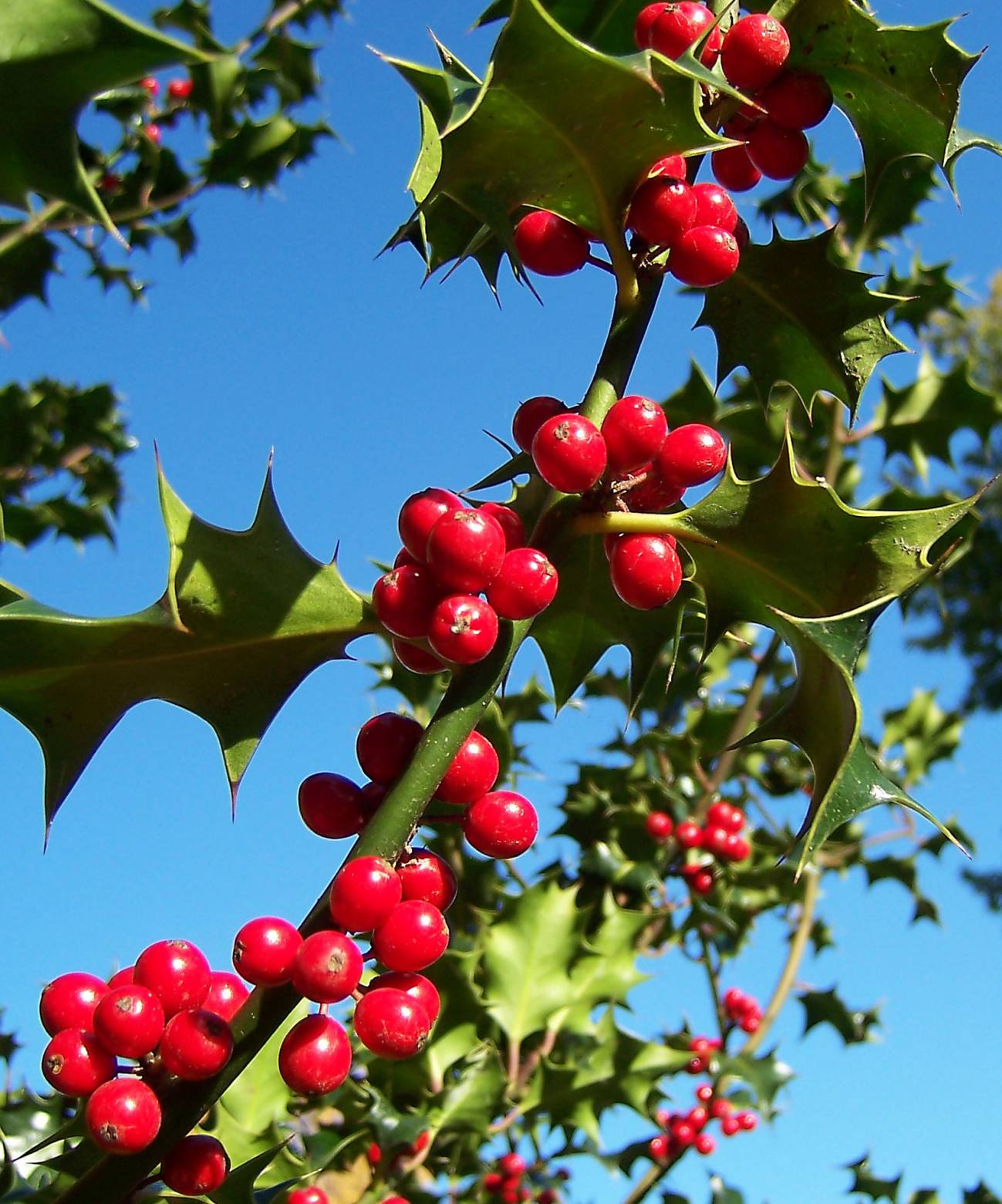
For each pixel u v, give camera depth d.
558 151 0.21
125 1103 0.19
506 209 0.21
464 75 0.24
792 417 0.54
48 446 0.53
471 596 0.20
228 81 0.47
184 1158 0.19
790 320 0.24
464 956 0.41
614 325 0.22
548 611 0.24
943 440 0.54
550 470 0.20
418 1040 0.19
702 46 0.20
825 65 0.24
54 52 0.18
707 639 0.22
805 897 0.61
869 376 0.24
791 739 0.21
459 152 0.21
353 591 0.21
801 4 0.23
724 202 0.22
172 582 0.20
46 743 0.21
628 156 0.21
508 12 0.27
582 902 0.52
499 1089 0.40
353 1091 0.39
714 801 0.57
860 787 0.19
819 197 0.53
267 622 0.21
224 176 0.53
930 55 0.23
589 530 0.21
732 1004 0.59
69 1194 0.19
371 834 0.20
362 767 0.21
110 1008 0.19
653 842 0.55
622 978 0.45
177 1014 0.19
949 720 0.65
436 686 0.47
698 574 0.22
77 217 0.44
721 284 0.24
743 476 0.50
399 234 0.21
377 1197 0.38
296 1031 0.19
